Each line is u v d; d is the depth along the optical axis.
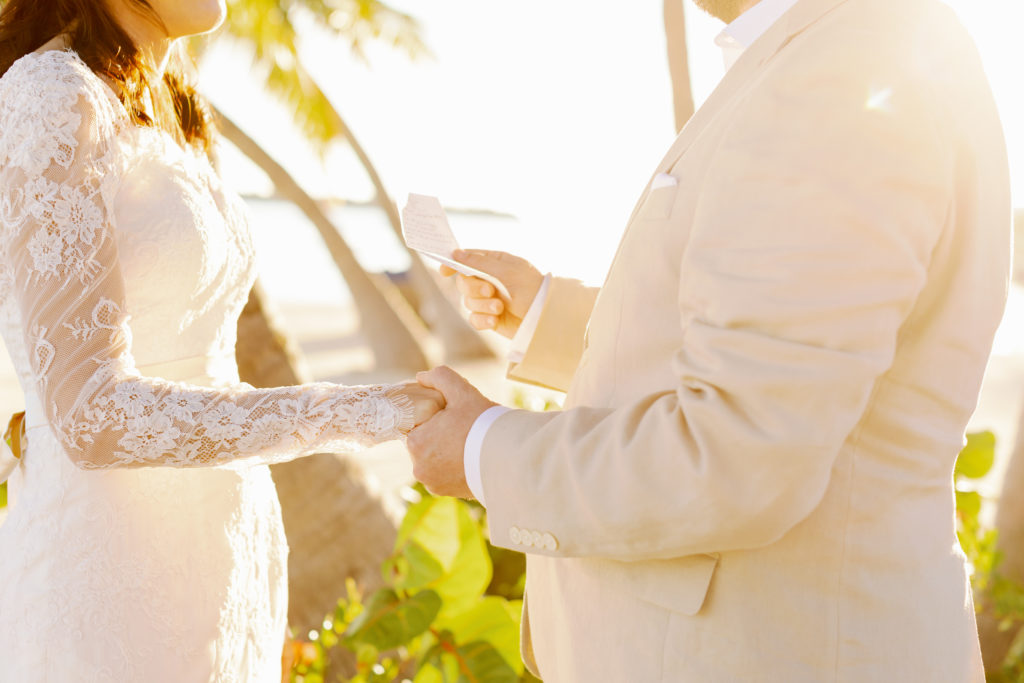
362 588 3.32
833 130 1.07
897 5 1.18
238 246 1.75
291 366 3.37
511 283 1.95
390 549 3.41
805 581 1.19
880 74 1.09
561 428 1.23
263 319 3.34
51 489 1.59
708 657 1.21
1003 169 1.28
